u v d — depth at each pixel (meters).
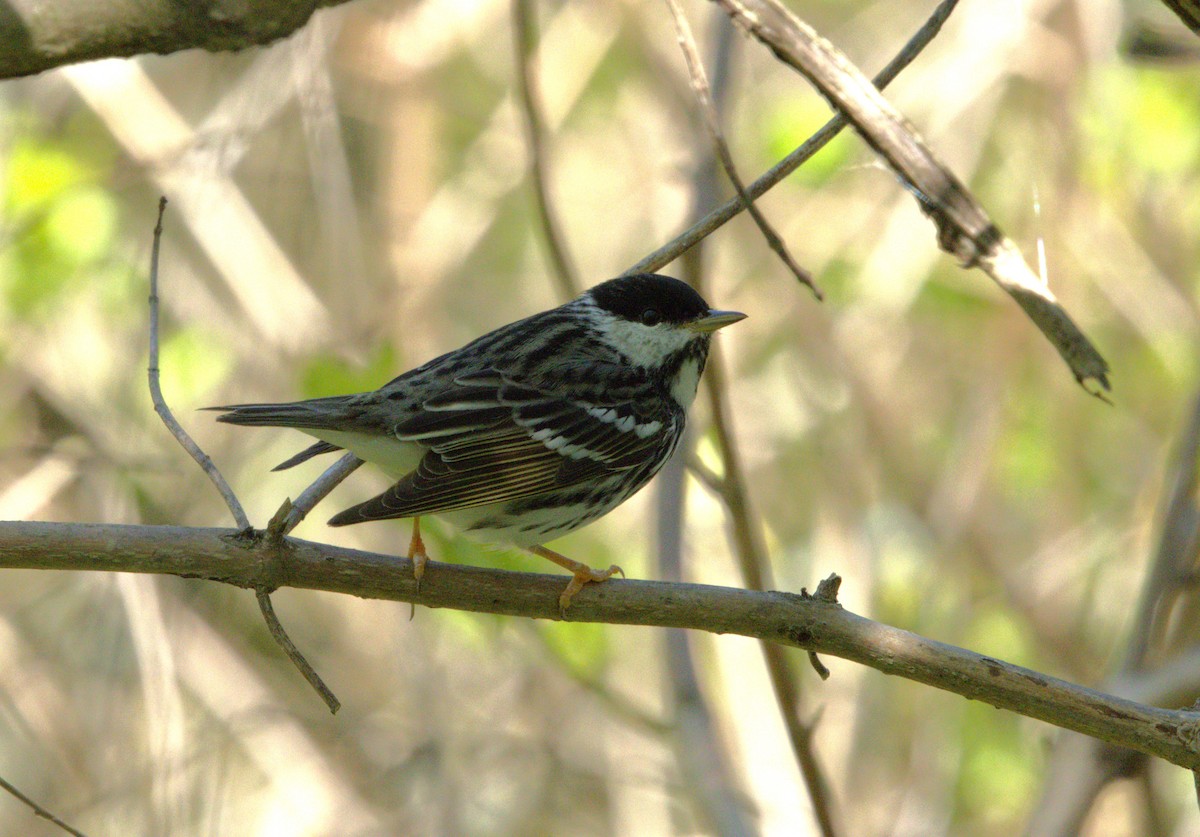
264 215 14.66
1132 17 13.62
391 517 7.06
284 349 13.10
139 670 12.38
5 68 5.43
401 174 14.48
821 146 7.42
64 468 12.78
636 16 14.71
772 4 6.00
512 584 6.95
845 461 14.07
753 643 12.77
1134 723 6.41
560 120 14.63
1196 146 13.39
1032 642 13.64
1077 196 14.16
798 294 14.39
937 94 13.73
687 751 9.64
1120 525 14.26
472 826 13.08
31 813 12.33
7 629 12.74
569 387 8.27
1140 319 14.20
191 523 12.87
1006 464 14.23
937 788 12.76
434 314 14.16
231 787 12.71
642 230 14.71
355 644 13.55
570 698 13.45
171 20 5.50
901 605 13.38
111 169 12.80
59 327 13.09
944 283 14.14
